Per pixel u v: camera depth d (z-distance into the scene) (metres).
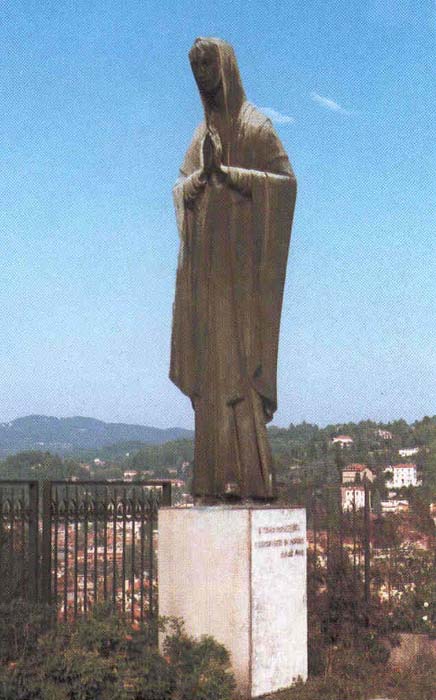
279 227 10.60
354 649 11.64
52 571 11.69
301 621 10.20
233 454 10.48
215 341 10.65
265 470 10.51
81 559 20.36
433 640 11.75
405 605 12.34
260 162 10.69
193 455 10.93
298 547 10.26
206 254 10.83
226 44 10.70
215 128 10.95
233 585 9.65
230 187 10.59
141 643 8.84
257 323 10.56
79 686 7.97
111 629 8.67
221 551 9.79
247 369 10.53
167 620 9.68
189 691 8.41
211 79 10.62
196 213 11.06
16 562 10.62
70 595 13.66
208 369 10.72
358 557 12.74
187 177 11.27
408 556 13.17
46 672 8.11
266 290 10.53
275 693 9.63
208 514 9.95
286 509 10.12
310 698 9.46
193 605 9.97
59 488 11.40
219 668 8.76
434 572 12.82
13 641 8.62
